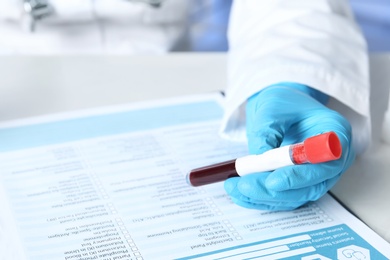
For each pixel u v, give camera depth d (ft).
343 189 1.68
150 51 3.18
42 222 1.53
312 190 1.52
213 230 1.49
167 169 1.77
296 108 1.72
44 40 3.11
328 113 1.69
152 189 1.67
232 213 1.56
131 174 1.74
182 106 2.18
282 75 1.88
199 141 1.94
